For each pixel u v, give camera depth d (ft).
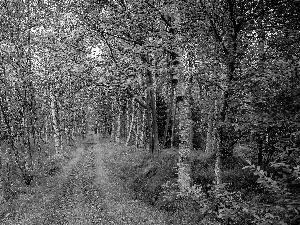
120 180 70.33
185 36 44.06
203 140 132.98
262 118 21.44
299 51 26.25
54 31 83.92
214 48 38.06
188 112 51.96
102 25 58.03
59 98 156.15
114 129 229.04
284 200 16.80
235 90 25.20
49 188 70.33
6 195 64.80
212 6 39.19
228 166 54.54
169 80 57.67
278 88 21.42
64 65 73.87
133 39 55.67
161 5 48.60
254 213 17.19
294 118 20.17
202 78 37.17
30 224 45.62
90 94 90.27
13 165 88.12
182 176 50.14
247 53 32.01
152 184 58.80
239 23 36.17
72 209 52.13
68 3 68.49
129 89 64.54
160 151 84.48
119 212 47.57
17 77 80.74
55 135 123.95
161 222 41.52
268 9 32.65
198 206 42.88
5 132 82.53
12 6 79.71
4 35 79.25
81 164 102.89
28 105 86.28
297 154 19.02
